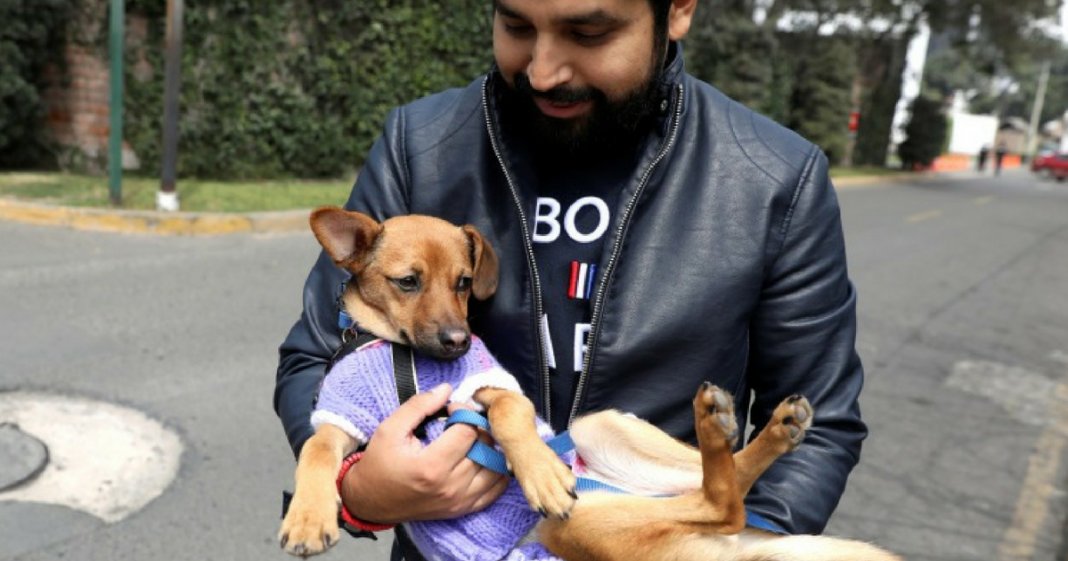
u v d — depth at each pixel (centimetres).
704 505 160
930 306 888
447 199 180
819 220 161
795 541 155
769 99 2450
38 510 354
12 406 441
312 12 1166
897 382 620
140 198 950
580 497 172
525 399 166
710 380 159
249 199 1014
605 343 157
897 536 395
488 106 170
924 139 3362
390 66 1231
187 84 1097
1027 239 1554
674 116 159
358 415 168
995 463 485
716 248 156
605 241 160
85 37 1084
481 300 176
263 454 418
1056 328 846
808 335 159
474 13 1276
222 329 584
